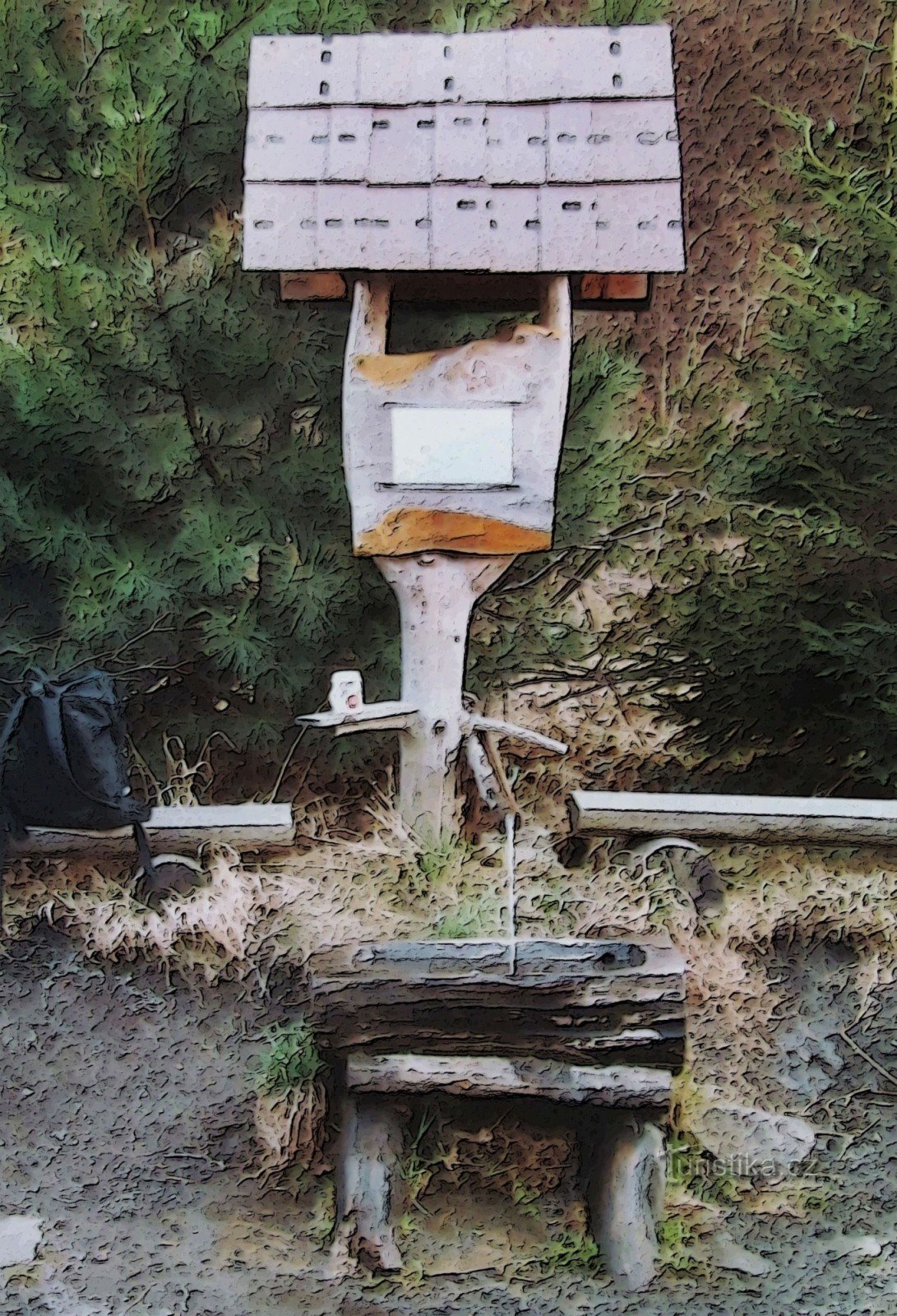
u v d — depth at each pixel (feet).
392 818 15.55
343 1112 10.70
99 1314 9.61
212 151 18.13
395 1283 10.02
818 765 17.79
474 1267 10.21
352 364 14.34
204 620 17.07
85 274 16.87
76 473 17.20
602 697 19.06
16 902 14.97
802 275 16.84
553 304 14.37
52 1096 12.26
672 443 18.86
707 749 17.99
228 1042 13.10
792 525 16.56
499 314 18.94
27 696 14.17
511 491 14.35
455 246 13.80
